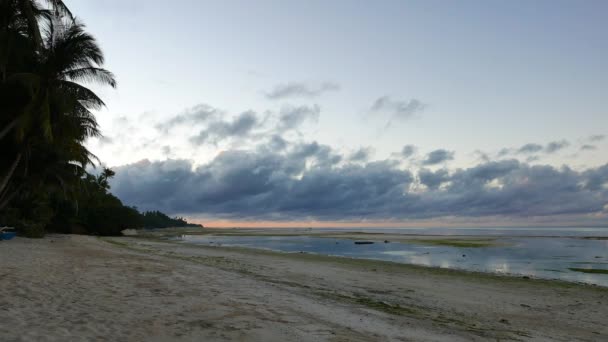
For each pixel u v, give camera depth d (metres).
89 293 10.17
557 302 14.68
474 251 42.44
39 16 22.06
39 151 30.86
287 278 17.41
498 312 12.57
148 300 9.77
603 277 22.36
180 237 80.31
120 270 14.97
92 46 23.73
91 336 6.58
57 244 28.36
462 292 16.02
